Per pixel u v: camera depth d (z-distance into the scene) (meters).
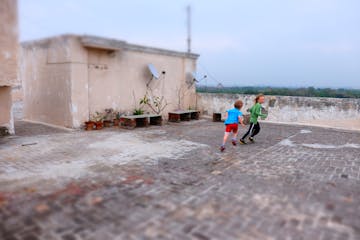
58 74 10.54
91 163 6.12
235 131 8.02
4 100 8.85
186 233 3.31
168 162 6.33
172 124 12.66
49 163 6.06
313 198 4.38
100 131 10.20
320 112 12.23
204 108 15.31
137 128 11.18
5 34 7.34
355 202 4.25
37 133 9.50
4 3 7.24
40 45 11.07
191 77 15.12
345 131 10.96
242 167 6.02
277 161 6.52
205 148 7.77
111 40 10.57
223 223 3.56
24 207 3.91
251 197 4.39
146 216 3.71
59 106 10.73
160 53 13.14
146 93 12.79
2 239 3.12
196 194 4.48
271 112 13.48
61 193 4.42
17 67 7.68
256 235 3.29
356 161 6.61
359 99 11.23
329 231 3.40
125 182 4.98
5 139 8.45
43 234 3.24
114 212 3.81
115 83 11.48
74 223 3.50
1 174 5.29
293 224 3.56
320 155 7.14
